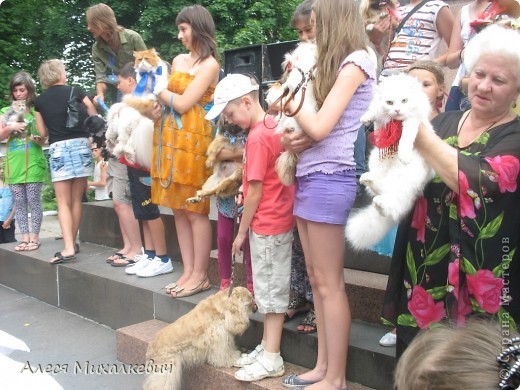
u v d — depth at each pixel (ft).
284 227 8.77
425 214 6.25
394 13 11.91
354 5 7.61
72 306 15.07
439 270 6.09
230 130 10.55
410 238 6.44
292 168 8.16
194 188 11.66
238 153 10.56
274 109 7.89
